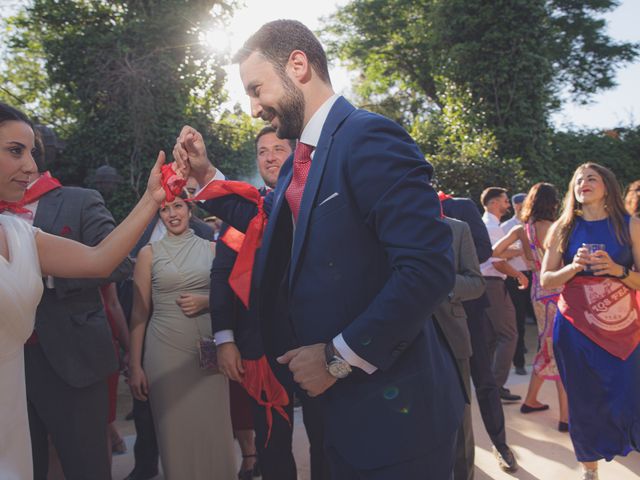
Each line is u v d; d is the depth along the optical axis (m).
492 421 3.40
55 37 10.80
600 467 3.47
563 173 14.43
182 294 2.77
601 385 3.03
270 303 1.85
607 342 3.03
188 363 2.74
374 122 1.46
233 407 3.30
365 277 1.47
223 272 2.65
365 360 1.38
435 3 13.60
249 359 2.63
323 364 1.42
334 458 1.64
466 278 2.88
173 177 1.71
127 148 9.95
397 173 1.39
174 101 10.42
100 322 2.40
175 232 2.89
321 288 1.49
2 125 1.68
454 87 12.88
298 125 1.61
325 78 1.62
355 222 1.46
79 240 2.37
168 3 10.38
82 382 2.29
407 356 1.51
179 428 2.71
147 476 3.46
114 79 9.83
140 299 2.88
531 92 12.32
